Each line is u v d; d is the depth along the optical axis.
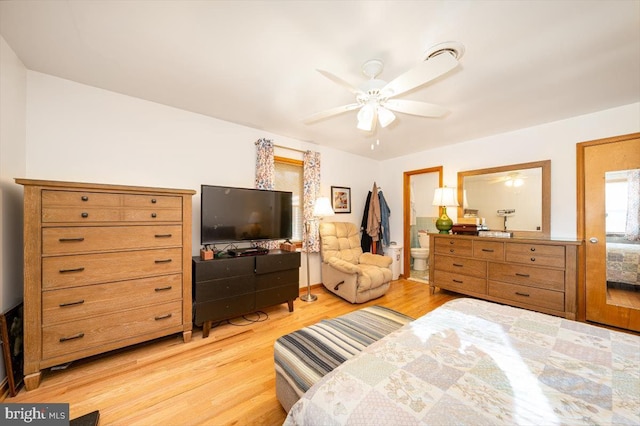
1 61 1.55
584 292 2.61
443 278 3.37
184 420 1.34
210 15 1.34
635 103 2.36
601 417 0.68
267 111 2.61
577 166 2.69
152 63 1.79
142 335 1.94
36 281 1.57
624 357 0.97
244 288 2.48
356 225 4.38
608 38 1.48
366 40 1.51
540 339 1.12
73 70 1.89
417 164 4.24
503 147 3.23
